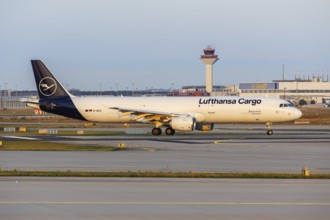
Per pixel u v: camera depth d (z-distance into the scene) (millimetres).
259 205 94750
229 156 180125
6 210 89750
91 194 104938
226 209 91375
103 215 86562
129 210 90312
